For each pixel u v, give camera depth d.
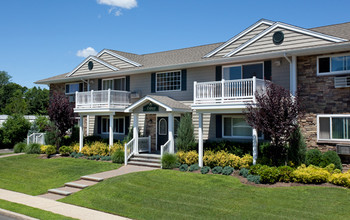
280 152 13.47
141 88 21.75
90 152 20.52
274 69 16.11
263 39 16.39
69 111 22.56
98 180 14.27
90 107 21.52
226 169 14.37
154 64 21.39
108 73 22.38
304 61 15.13
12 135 28.86
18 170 17.95
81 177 14.98
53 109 22.47
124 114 22.27
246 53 16.86
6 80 76.00
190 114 19.00
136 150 18.91
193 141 17.56
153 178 13.98
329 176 11.89
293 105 12.70
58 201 12.09
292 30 15.51
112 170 16.44
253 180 12.65
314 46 14.59
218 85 16.12
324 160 13.34
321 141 14.45
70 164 18.58
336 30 15.80
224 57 17.28
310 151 13.90
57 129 23.00
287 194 10.89
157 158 17.89
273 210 9.62
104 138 22.94
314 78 14.81
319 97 14.65
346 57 14.09
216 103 15.40
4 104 68.81
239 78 17.39
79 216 10.05
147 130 21.33
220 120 17.83
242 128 17.27
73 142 23.02
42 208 11.04
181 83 19.66
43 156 21.95
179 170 15.48
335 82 14.12
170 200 11.20
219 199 10.95
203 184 12.76
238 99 15.33
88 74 24.27
